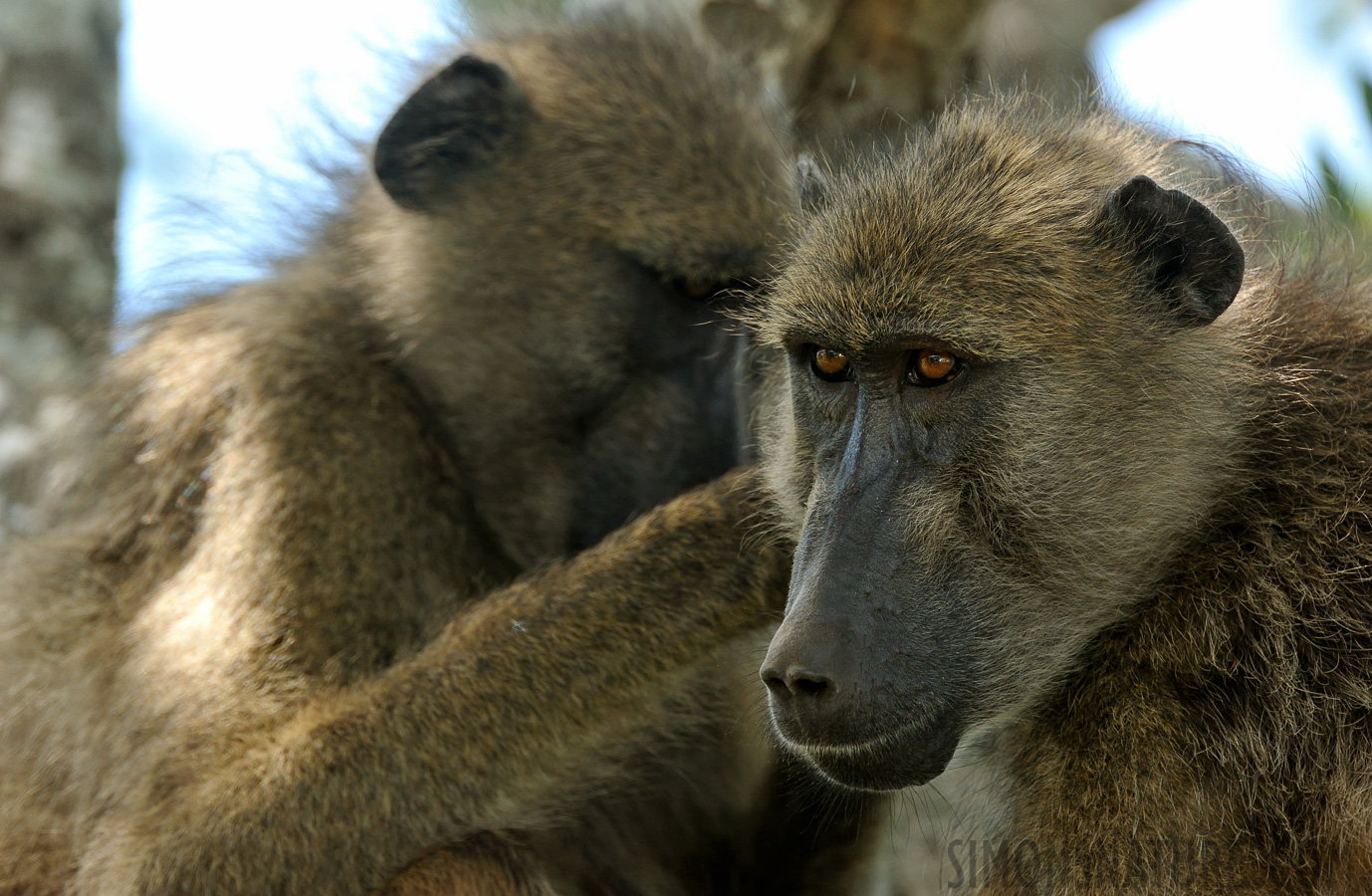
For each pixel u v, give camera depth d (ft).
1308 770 24.29
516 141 37.81
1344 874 23.70
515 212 37.19
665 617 32.37
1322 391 26.99
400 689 33.12
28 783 36.22
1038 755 26.73
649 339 36.47
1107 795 25.11
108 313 42.78
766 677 24.58
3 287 45.09
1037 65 42.52
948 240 25.89
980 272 25.62
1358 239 34.35
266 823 32.35
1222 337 27.35
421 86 38.32
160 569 35.58
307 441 34.68
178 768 33.35
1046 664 26.25
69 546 37.27
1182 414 26.48
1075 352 25.80
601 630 32.58
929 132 30.53
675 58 38.73
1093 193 27.22
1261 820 24.25
